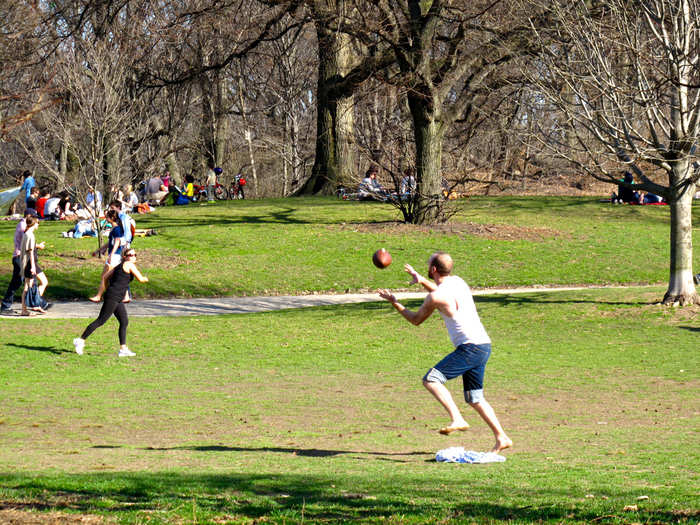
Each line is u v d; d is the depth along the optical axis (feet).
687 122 66.74
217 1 129.70
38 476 24.75
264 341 62.69
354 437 33.86
